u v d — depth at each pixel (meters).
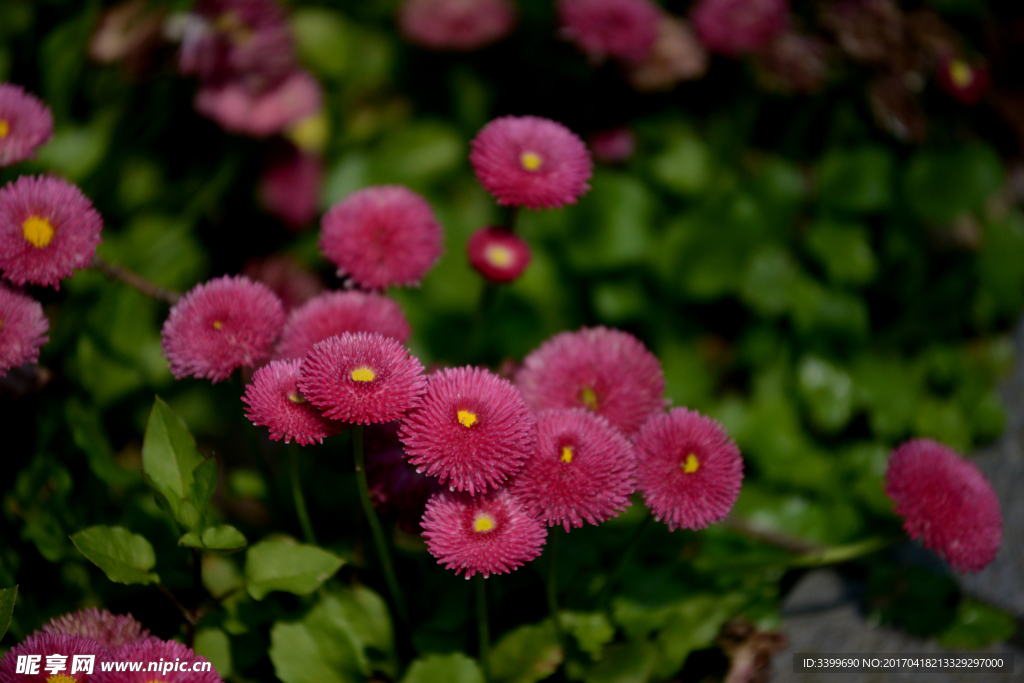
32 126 0.90
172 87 1.06
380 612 0.90
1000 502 1.02
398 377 0.84
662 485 0.86
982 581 0.98
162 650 0.85
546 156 0.90
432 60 1.12
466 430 0.84
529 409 0.88
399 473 0.88
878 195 1.08
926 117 1.09
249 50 1.04
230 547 0.87
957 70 1.07
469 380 0.85
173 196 1.07
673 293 1.08
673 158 1.09
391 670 0.90
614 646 0.91
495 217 1.08
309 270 1.07
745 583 0.96
